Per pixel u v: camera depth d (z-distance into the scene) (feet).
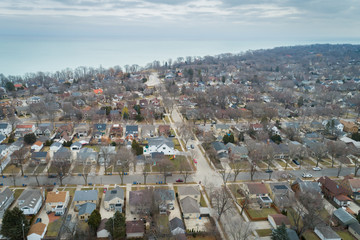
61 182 304.50
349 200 289.33
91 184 308.81
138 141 444.14
